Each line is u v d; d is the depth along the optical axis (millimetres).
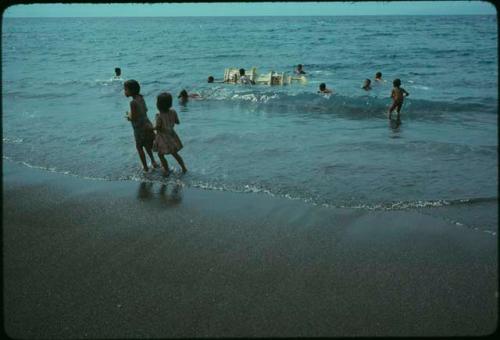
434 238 4332
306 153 7441
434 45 39375
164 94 6098
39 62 27922
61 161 6977
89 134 8750
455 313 3098
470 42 42125
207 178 6188
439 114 11344
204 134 8797
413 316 3068
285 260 3889
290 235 4410
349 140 8398
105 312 3113
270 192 5637
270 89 15422
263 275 3625
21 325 2965
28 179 6133
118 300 3258
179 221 4746
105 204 5223
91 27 130750
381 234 4430
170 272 3674
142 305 3201
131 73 21344
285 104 12523
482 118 10836
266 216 4879
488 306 3172
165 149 6223
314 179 6137
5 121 10008
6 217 4828
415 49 35562
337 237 4363
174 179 6148
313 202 5301
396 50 35062
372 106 12000
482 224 4668
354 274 3646
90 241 4258
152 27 123000
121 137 8508
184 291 3381
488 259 3881
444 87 16719
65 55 33906
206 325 2975
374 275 3631
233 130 9211
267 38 56938
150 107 12406
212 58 30328
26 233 4434
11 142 8125
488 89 16000
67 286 3447
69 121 10055
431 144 7945
